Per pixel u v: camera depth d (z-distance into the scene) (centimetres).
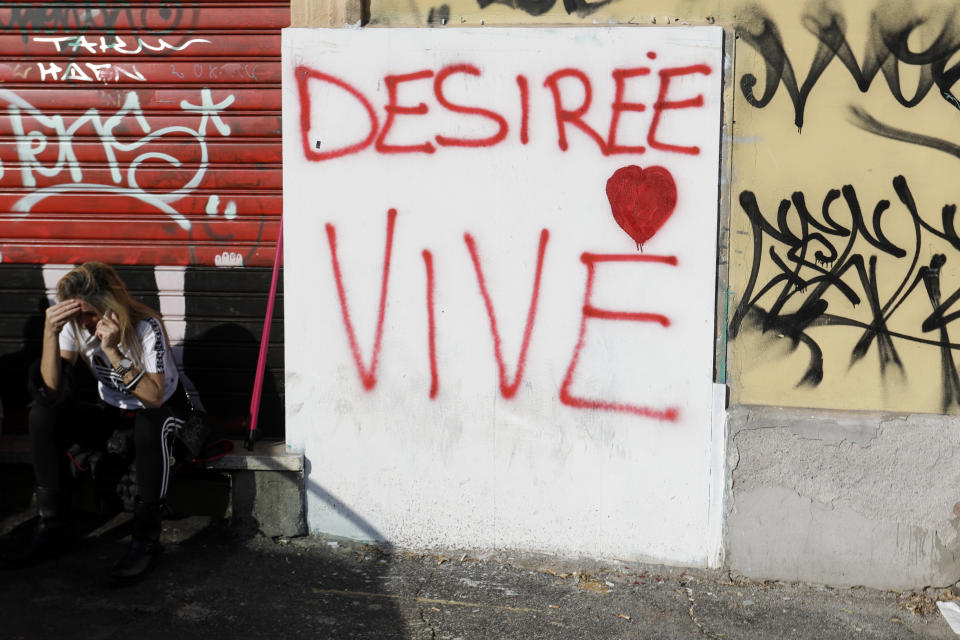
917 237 388
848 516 402
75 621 351
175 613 361
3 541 406
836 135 386
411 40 396
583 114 393
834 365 396
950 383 392
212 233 434
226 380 443
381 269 409
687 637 362
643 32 387
